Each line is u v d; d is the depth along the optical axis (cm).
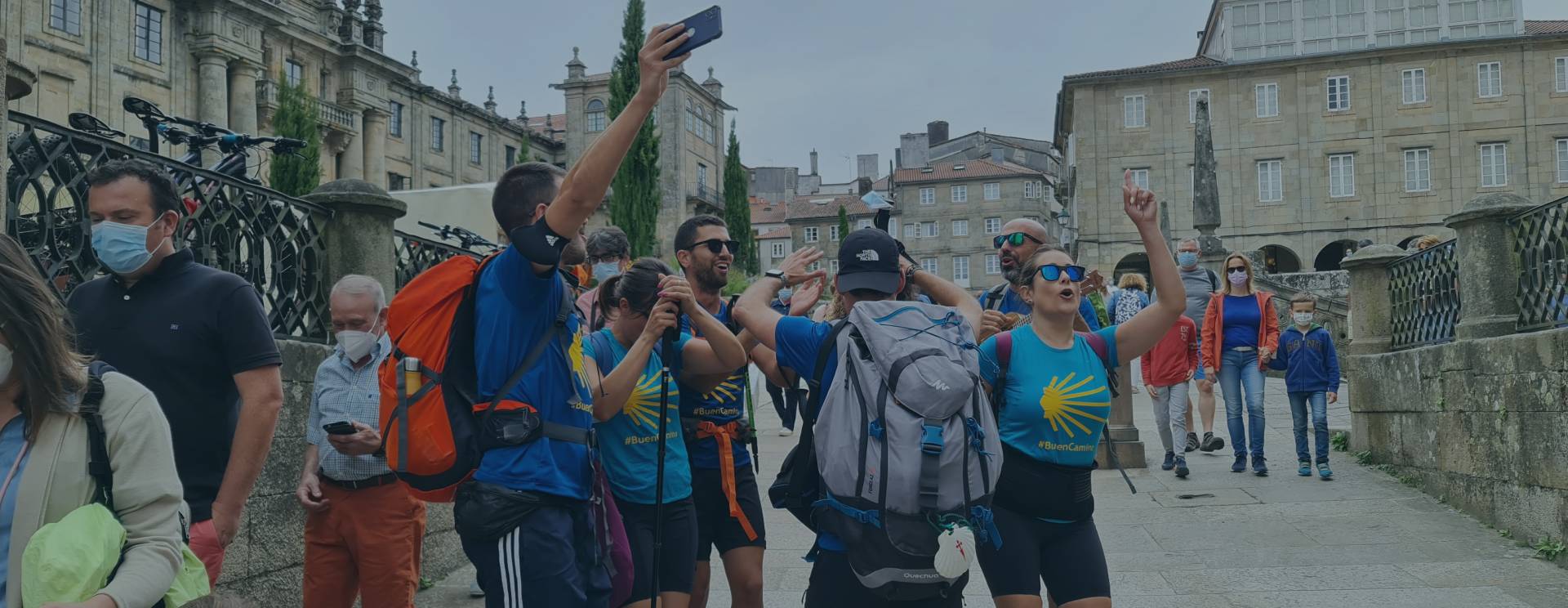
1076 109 4375
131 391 226
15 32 3131
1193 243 1048
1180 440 892
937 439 287
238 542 467
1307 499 782
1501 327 698
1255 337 896
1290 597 550
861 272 330
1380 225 4181
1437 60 4181
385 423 280
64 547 198
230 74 3997
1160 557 644
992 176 7544
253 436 315
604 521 311
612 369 387
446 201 1137
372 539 420
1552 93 4100
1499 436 663
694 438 418
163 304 316
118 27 3503
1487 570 582
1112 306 1015
